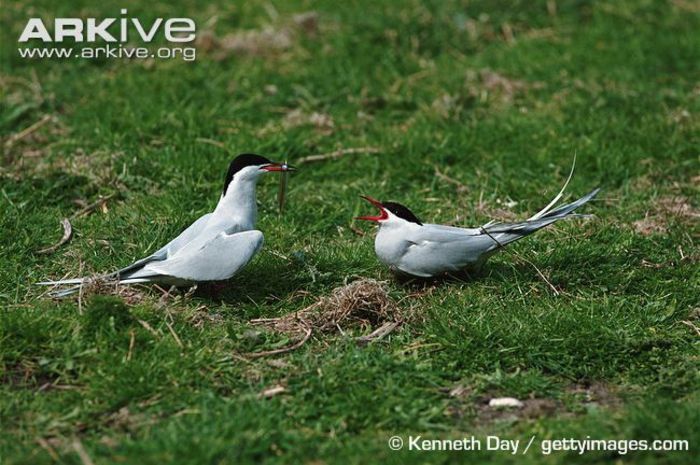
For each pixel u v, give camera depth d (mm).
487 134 13789
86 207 11875
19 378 8312
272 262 10469
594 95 14875
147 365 8273
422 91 15281
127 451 7238
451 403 8203
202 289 9781
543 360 8781
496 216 11883
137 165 12680
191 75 15609
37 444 7469
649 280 10297
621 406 8203
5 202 11672
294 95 15234
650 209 12086
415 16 17312
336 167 13133
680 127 13828
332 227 11727
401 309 9586
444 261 9914
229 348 8781
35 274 10164
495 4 17812
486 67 15914
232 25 17812
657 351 8945
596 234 11250
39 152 13445
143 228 11141
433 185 12750
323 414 7891
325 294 9898
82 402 7973
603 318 9375
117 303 8898
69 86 15250
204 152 13102
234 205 10070
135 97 14805
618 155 13086
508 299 9773
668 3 18234
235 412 7734
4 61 15859
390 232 10023
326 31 17250
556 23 17562
